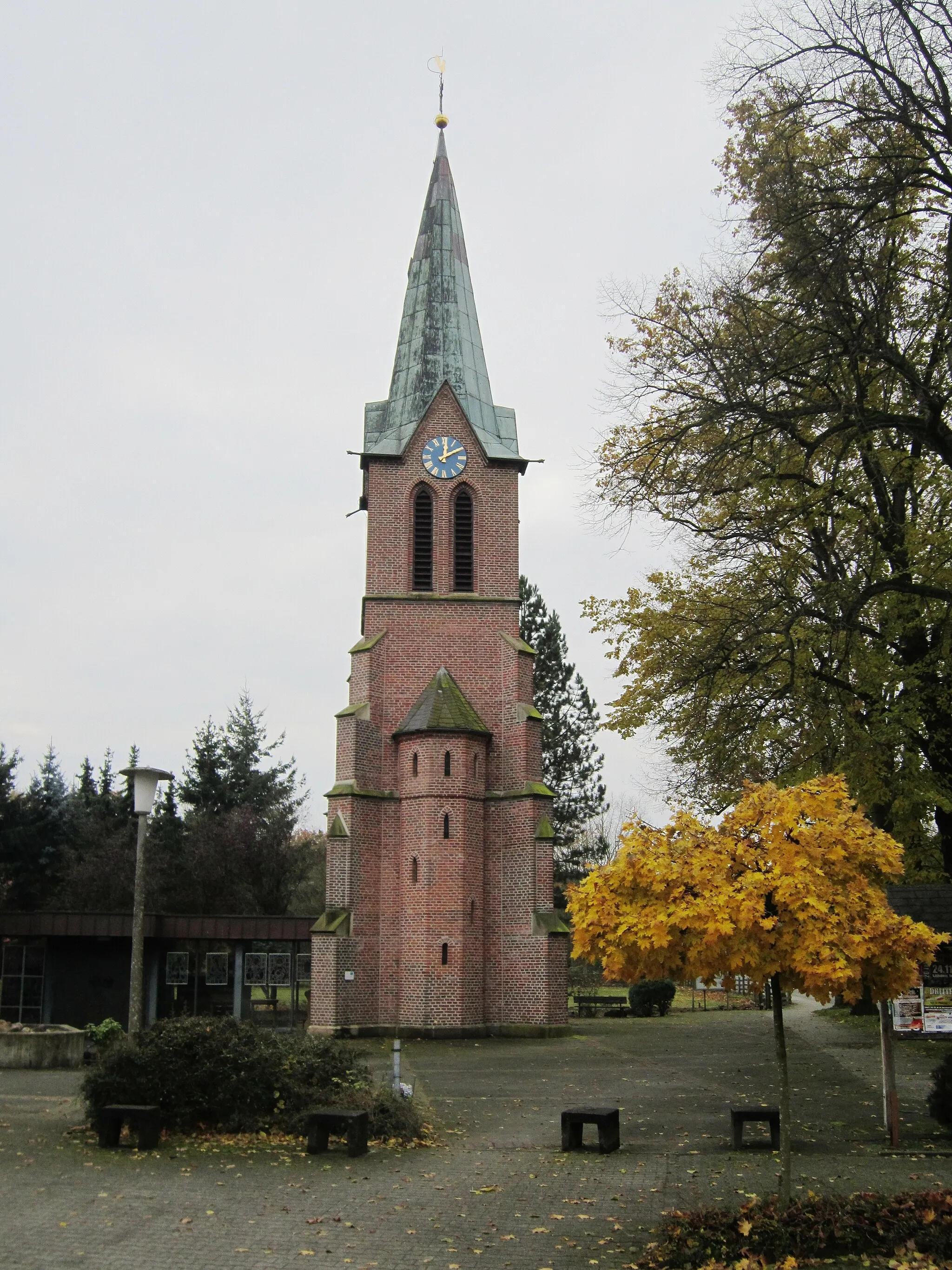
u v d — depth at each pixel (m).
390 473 43.47
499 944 39.34
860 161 18.88
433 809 39.16
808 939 11.04
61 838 66.44
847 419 19.17
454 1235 11.90
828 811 11.80
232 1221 12.38
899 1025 16.95
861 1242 10.79
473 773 40.00
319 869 78.69
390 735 40.97
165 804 67.81
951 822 28.75
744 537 23.81
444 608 42.31
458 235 47.75
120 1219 12.34
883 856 11.77
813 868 11.24
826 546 24.11
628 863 11.84
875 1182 14.00
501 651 42.09
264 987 47.53
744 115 20.39
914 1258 10.40
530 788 40.03
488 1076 26.09
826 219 18.72
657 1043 34.50
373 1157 15.80
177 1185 13.96
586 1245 11.50
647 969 11.72
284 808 66.56
